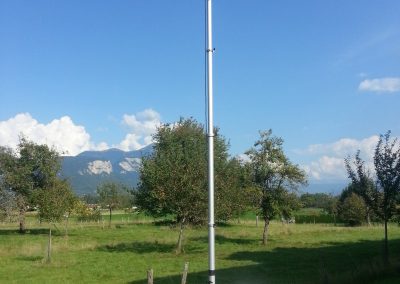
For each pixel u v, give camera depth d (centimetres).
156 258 3162
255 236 4800
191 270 2619
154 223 6775
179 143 5675
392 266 2056
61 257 3169
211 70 1121
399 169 2339
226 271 2547
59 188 4966
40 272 2562
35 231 5541
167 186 3528
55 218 4650
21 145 5366
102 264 2861
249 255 3284
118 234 5047
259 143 4116
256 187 4041
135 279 2336
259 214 4088
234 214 4109
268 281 2178
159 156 4012
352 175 2516
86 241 4234
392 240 4256
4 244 3972
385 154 2373
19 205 5234
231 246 3900
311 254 3306
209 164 1094
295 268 2631
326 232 5256
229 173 4078
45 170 5347
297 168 4047
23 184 5262
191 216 3547
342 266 2648
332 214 8300
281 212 4006
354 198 6769
